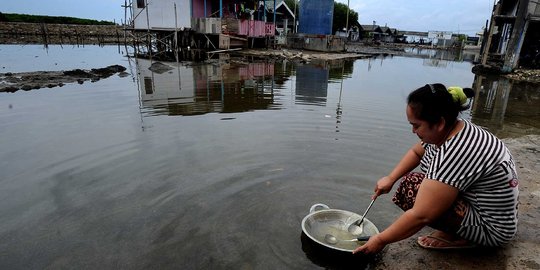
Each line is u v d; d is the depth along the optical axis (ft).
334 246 8.30
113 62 52.70
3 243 8.70
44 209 10.16
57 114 20.15
